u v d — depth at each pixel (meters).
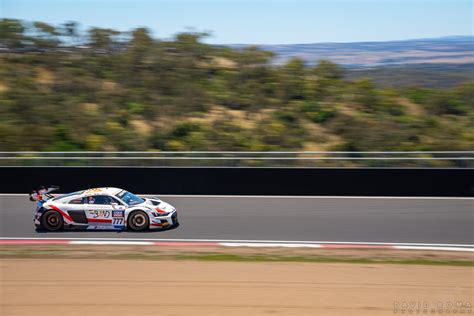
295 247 22.42
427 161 36.75
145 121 54.88
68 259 20.45
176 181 33.50
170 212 25.47
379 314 14.72
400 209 29.20
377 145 51.94
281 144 51.91
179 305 15.36
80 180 33.59
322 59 71.25
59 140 49.66
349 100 62.09
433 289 16.97
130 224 24.92
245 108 58.94
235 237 23.95
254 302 15.61
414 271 19.05
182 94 58.75
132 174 33.56
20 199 31.86
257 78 64.62
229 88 62.53
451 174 32.56
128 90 60.19
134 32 69.38
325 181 33.06
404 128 54.78
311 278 18.02
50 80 61.38
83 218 24.88
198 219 27.14
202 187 33.47
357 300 15.82
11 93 56.03
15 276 18.17
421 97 65.44
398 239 23.67
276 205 30.28
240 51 69.62
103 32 69.69
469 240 23.53
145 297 16.03
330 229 25.28
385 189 32.81
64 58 66.75
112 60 66.31
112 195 25.45
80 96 58.41
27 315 14.66
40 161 36.84
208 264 19.77
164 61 64.75
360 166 37.66
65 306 15.30
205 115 56.53
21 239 23.62
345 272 18.83
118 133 51.09
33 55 66.50
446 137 53.56
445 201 31.19
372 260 20.58
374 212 28.58
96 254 21.19
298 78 64.88
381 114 59.09
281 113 57.56
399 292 16.61
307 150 51.00
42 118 52.28
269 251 21.78
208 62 67.56
